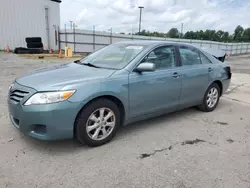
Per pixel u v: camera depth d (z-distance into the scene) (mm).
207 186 2336
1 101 4914
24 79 3070
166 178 2443
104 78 3057
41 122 2668
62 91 2695
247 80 9422
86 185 2281
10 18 23125
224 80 5012
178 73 3920
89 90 2857
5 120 3828
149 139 3389
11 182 2277
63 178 2377
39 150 2928
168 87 3773
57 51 24453
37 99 2662
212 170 2625
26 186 2229
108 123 3176
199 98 4523
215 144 3311
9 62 12977
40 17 25359
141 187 2285
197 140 3426
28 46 21969
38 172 2463
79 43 25609
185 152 3031
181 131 3744
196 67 4336
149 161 2768
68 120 2758
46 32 26281
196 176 2498
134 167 2627
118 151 2992
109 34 27531
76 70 3400
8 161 2645
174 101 3986
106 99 3086
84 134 2934
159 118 4344
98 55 4090
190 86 4195
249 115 4730
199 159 2863
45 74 3191
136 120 3537
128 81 3229
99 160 2754
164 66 3797
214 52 8695
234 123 4219
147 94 3488
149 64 3273
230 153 3051
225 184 2377
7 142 3092
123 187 2273
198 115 4613
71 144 3129
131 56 3555
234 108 5234
